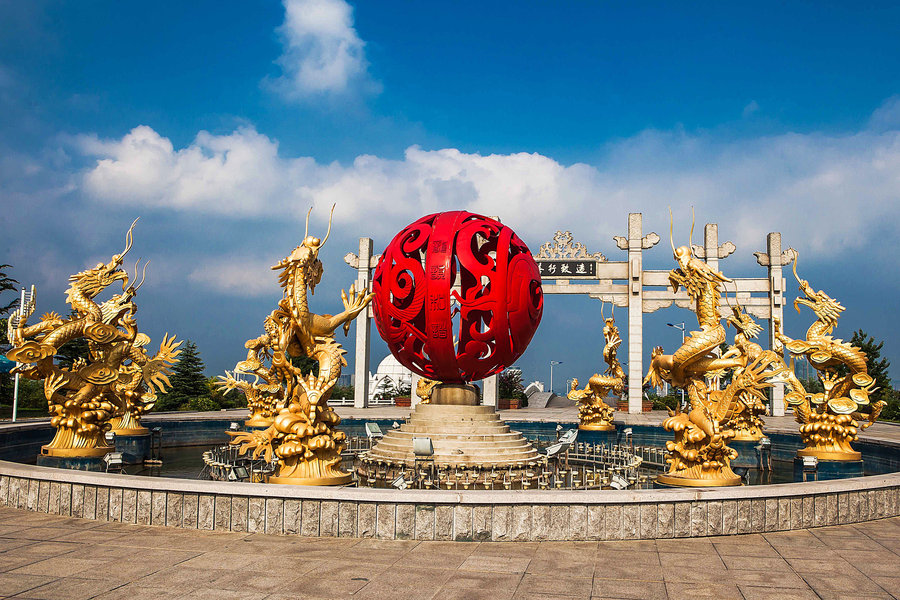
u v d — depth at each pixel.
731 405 12.48
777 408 33.84
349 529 9.15
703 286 13.51
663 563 8.11
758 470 17.41
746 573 7.73
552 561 8.14
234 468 11.54
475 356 13.95
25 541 8.70
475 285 13.59
